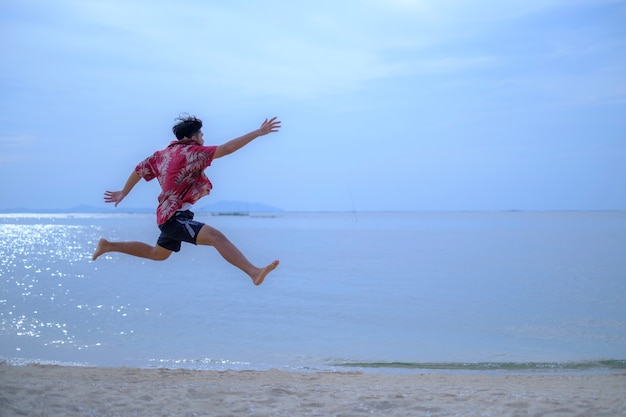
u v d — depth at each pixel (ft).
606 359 42.34
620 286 84.89
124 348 44.16
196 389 23.85
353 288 83.15
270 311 63.21
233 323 55.77
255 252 156.15
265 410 20.29
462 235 268.62
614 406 21.24
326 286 85.61
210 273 105.19
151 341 47.03
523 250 163.12
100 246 18.31
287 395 23.34
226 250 17.15
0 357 39.14
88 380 26.73
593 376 34.83
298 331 52.47
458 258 136.56
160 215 17.97
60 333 49.01
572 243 196.44
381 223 537.65
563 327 54.90
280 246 184.65
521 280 92.53
